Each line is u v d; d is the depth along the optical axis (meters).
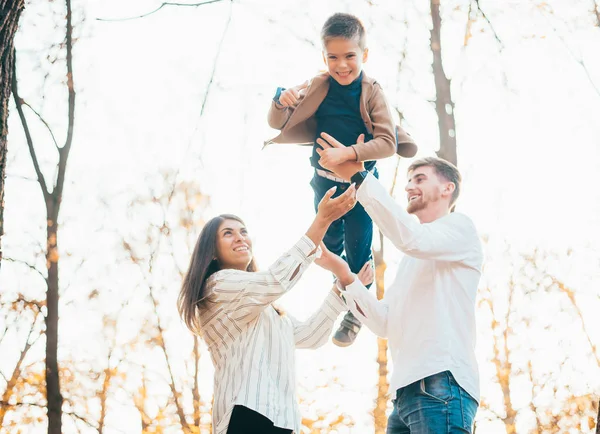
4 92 4.01
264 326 3.97
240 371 3.79
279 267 3.93
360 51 4.18
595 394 9.59
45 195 10.26
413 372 3.94
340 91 4.30
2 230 4.01
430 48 10.12
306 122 4.44
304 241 4.00
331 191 3.96
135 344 9.86
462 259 4.10
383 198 3.96
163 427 9.60
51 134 10.52
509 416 9.43
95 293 10.03
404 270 4.33
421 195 4.49
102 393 9.68
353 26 4.16
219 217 4.39
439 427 3.81
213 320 3.98
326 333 4.33
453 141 9.84
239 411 3.69
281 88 4.42
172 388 9.76
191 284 4.12
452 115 9.89
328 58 4.19
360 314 4.29
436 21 10.20
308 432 9.03
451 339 3.97
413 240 3.97
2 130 3.98
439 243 4.02
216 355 3.96
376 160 4.47
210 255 4.21
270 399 3.70
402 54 10.09
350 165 4.05
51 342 9.67
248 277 3.94
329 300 4.36
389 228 3.96
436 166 4.52
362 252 4.62
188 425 9.63
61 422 9.50
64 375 9.74
